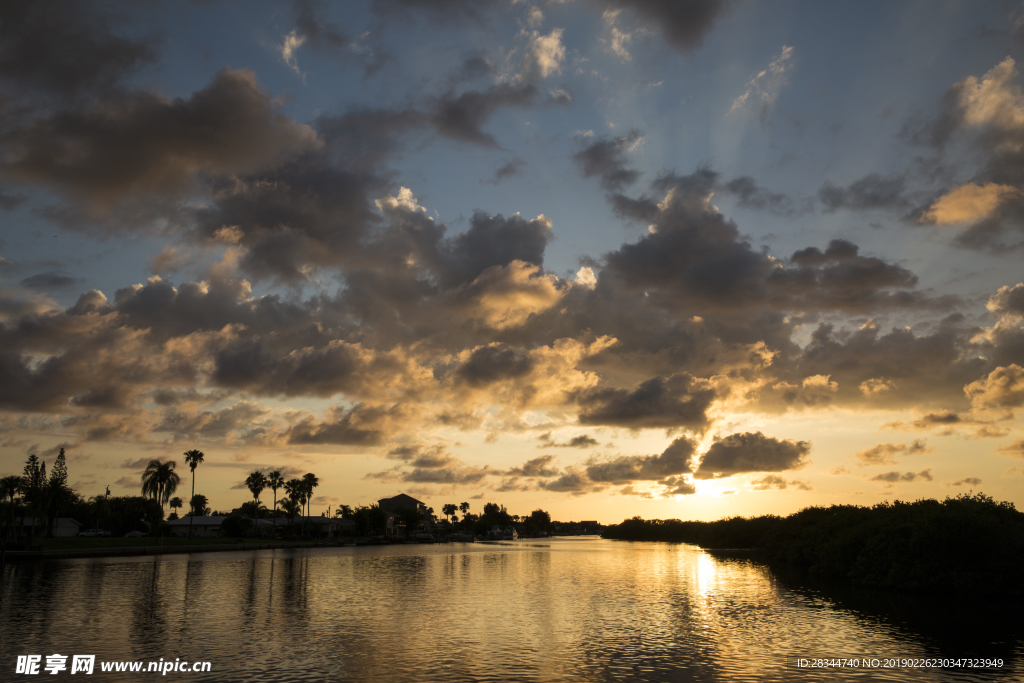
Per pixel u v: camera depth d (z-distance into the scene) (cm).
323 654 3156
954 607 4988
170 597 5175
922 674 2878
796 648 3391
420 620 4238
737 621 4294
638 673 2850
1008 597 5322
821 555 8050
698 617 4472
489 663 3003
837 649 3369
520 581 7156
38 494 10738
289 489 18725
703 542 18275
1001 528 5484
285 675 2758
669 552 15362
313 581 6719
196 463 15688
